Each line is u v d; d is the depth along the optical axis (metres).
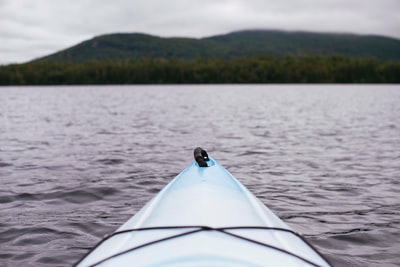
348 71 120.81
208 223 3.12
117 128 17.56
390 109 29.61
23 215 6.07
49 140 13.91
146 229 3.14
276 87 98.06
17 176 8.50
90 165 9.62
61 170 9.06
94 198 6.96
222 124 19.23
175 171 8.99
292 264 2.68
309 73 122.50
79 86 118.19
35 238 5.19
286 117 23.22
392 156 10.78
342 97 49.62
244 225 3.17
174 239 2.88
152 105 35.00
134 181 8.08
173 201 3.66
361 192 7.30
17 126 18.50
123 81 124.50
